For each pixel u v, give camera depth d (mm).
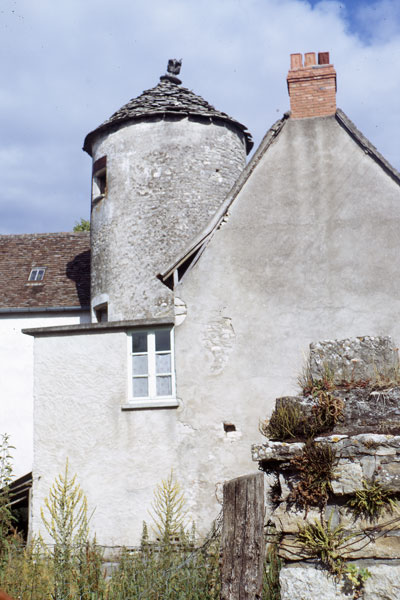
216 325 13172
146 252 18188
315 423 5598
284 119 14125
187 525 12148
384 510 5180
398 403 5570
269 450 5508
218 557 7270
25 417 20047
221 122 19469
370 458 5273
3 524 10203
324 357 6277
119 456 12758
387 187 13453
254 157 13930
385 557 5102
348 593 5078
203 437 12656
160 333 13453
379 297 12891
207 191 18719
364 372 6141
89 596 7305
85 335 13516
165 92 19766
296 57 14531
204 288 13383
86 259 22859
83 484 12688
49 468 12867
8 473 11625
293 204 13617
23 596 7508
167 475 12547
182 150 18797
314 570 5188
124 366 13250
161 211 18375
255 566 4773
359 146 13750
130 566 8016
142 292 17969
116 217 18766
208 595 6863
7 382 20391
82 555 8117
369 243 13203
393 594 5000
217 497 12273
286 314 13047
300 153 13898
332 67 14312
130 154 18953
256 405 12656
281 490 5488
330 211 13477
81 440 12938
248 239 13531
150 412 12898
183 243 18156
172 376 13172
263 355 12906
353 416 5602
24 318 20984
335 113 14023
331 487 5270
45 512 12594
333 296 13023
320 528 5215
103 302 18578
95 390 13172
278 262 13344
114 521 12414
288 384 12656
